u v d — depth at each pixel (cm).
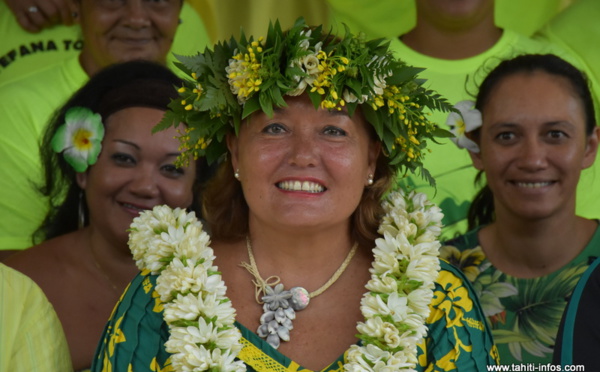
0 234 915
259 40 621
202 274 611
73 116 905
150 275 641
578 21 944
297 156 614
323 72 609
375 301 604
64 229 918
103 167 893
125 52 941
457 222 929
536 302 891
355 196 630
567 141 891
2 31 942
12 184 915
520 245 901
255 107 615
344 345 615
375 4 956
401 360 584
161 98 898
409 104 644
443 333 617
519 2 938
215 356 585
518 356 886
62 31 944
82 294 903
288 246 640
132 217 894
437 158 931
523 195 896
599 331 639
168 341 593
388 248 628
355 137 632
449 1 932
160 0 945
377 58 618
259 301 630
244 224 670
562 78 905
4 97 926
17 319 663
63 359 689
